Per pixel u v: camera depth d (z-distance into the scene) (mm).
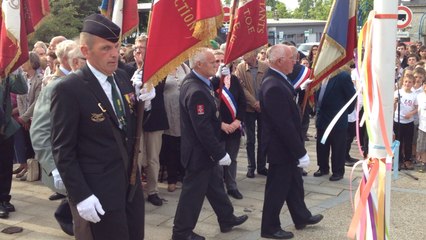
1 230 4734
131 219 3105
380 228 2615
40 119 3945
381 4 2496
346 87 6320
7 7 4887
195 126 4082
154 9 3617
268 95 4184
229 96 5539
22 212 5281
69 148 2775
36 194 5938
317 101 6594
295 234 4625
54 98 2791
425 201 5609
